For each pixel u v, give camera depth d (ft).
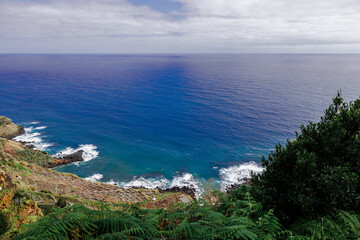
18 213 22.70
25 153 148.87
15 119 275.80
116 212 14.49
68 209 13.24
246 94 454.81
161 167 168.66
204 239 11.55
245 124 271.28
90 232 12.10
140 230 12.09
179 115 319.06
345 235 12.46
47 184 78.64
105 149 197.26
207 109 346.13
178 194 96.89
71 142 209.77
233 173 159.12
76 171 156.76
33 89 496.23
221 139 226.17
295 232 14.15
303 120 279.90
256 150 198.39
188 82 626.64
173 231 12.29
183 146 211.00
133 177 153.99
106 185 115.85
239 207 17.30
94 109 344.90
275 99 402.72
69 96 432.25
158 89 520.83
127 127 267.39
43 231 10.53
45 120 277.44
